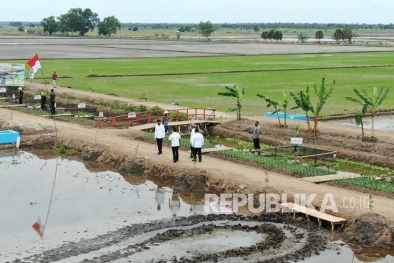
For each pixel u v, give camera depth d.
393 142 38.59
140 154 34.62
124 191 29.53
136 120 45.22
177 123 44.78
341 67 98.25
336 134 41.56
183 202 27.66
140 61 109.81
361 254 21.20
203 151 35.31
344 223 23.47
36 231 23.72
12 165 34.69
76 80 77.75
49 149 38.97
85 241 22.52
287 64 105.62
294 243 22.02
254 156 33.91
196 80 78.62
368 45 185.62
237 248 21.53
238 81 77.38
